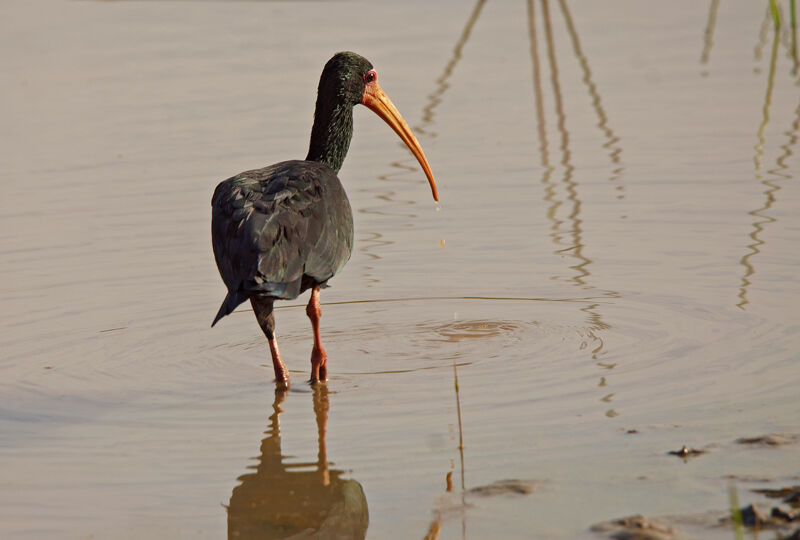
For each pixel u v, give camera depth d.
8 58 24.31
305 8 28.25
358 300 13.51
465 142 19.48
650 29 26.36
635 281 13.44
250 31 26.17
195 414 10.16
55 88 22.39
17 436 9.70
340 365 11.45
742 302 12.41
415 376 10.93
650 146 18.83
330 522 7.94
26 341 12.20
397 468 8.71
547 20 23.62
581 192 16.94
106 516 8.12
